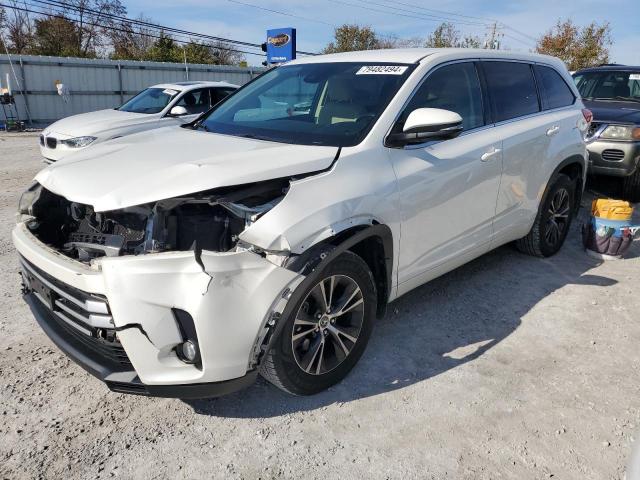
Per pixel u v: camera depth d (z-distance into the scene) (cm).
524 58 464
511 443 267
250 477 242
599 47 3416
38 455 251
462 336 371
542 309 414
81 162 301
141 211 260
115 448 258
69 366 324
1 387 300
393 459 255
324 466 250
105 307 237
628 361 344
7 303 402
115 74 2170
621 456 260
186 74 2389
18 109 1958
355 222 284
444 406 295
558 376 325
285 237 250
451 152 358
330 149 300
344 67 383
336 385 310
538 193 466
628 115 704
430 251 355
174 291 235
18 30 3994
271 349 263
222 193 251
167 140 335
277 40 2002
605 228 517
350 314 307
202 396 249
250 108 391
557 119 477
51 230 313
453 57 385
